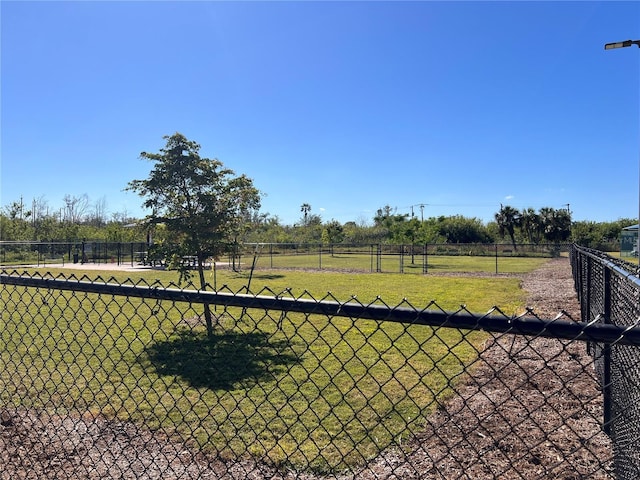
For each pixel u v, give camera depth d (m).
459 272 21.39
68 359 5.84
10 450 3.33
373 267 25.22
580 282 8.36
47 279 2.59
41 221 41.22
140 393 4.60
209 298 2.01
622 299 2.85
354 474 2.82
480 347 6.55
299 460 3.20
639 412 1.98
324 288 14.96
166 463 3.13
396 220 38.06
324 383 4.93
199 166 7.54
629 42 8.76
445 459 3.14
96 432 3.66
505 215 51.94
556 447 3.08
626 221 48.69
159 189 7.55
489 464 3.05
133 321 8.45
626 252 31.31
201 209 7.72
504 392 4.57
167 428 3.75
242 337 7.07
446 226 52.31
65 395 4.50
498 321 1.43
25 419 3.92
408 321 1.59
